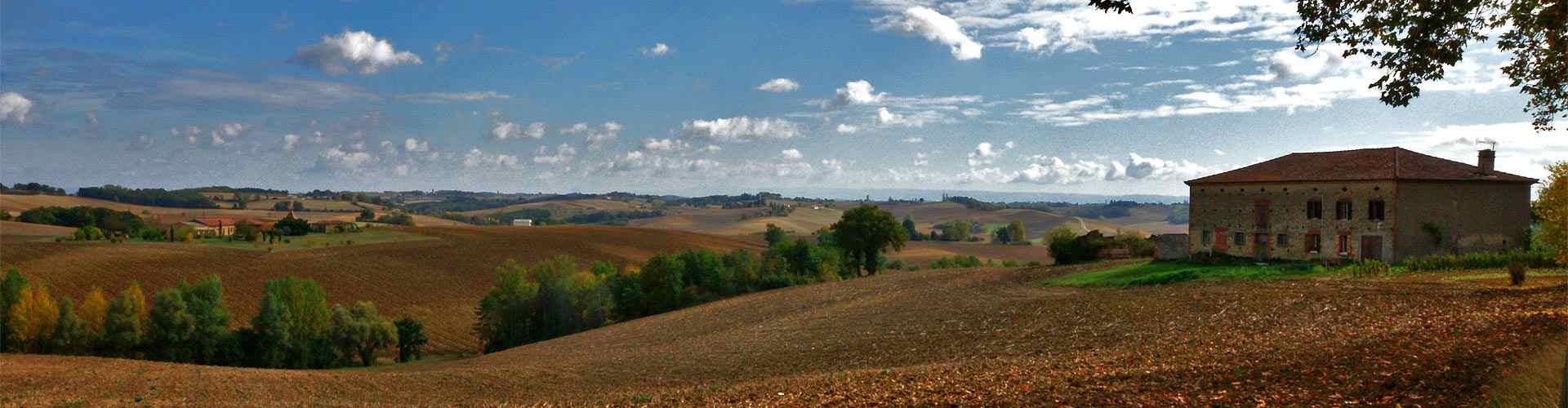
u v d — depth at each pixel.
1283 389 19.59
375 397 48.81
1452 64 16.14
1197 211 72.94
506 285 115.06
